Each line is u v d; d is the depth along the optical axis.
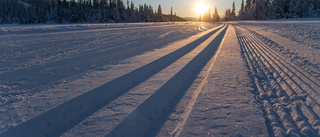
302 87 4.07
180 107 3.49
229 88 4.05
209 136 2.33
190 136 2.35
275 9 72.31
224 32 23.05
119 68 5.70
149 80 4.75
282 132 2.38
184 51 9.28
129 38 15.02
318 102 3.26
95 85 4.10
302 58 6.96
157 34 19.06
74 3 89.62
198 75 5.67
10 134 2.36
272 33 18.28
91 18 83.75
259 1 90.00
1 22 90.88
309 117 2.80
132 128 2.70
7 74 5.20
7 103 3.27
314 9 68.00
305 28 19.28
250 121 2.64
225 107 3.12
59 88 3.97
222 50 9.39
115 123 2.66
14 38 13.38
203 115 2.87
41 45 10.70
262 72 5.46
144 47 10.33
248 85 4.22
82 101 3.40
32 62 6.68
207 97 3.58
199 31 24.50
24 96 3.59
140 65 5.99
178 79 4.99
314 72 5.11
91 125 2.64
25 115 2.79
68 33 18.03
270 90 4.00
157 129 2.78
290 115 2.93
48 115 2.84
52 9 94.38
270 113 2.93
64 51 8.95
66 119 2.93
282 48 9.55
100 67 5.95
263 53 8.38
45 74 5.20
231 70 5.58
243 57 7.68
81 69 5.73
